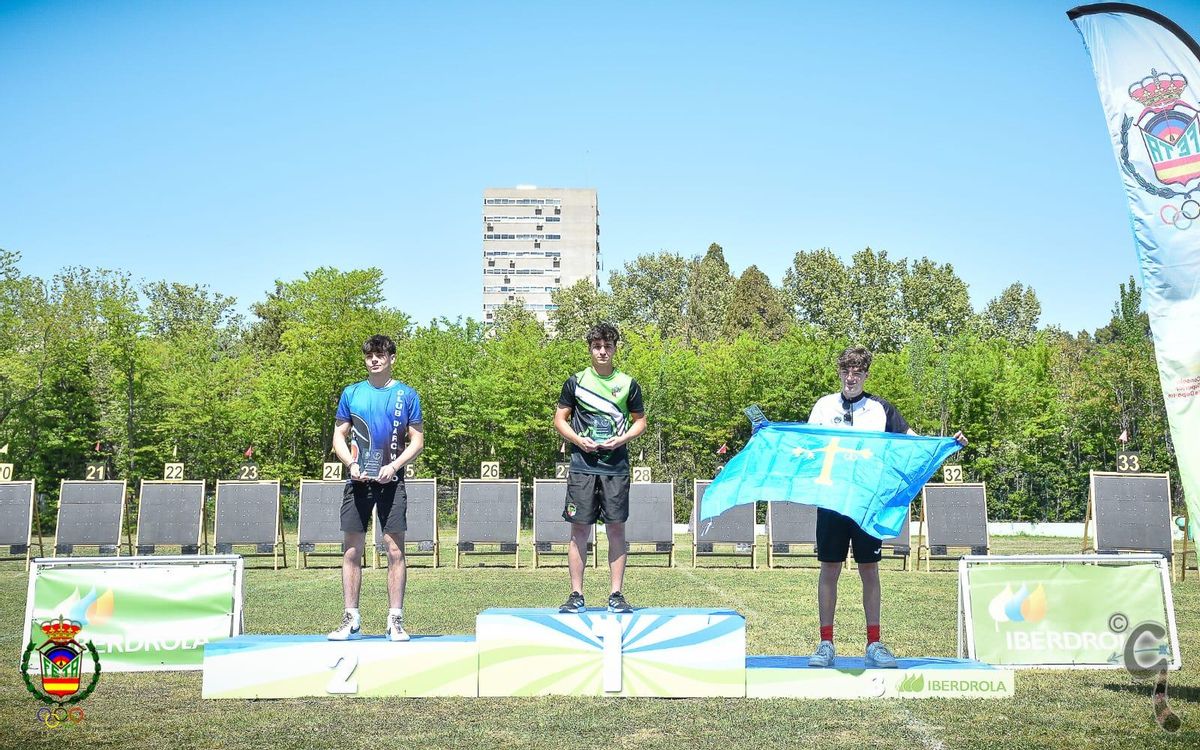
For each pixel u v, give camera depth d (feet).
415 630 36.19
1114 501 62.69
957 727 21.36
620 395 25.61
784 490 24.97
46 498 127.65
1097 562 27.22
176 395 133.08
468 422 135.23
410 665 24.56
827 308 220.43
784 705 23.44
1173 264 24.13
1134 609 27.14
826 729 21.20
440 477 135.44
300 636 25.72
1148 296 24.40
